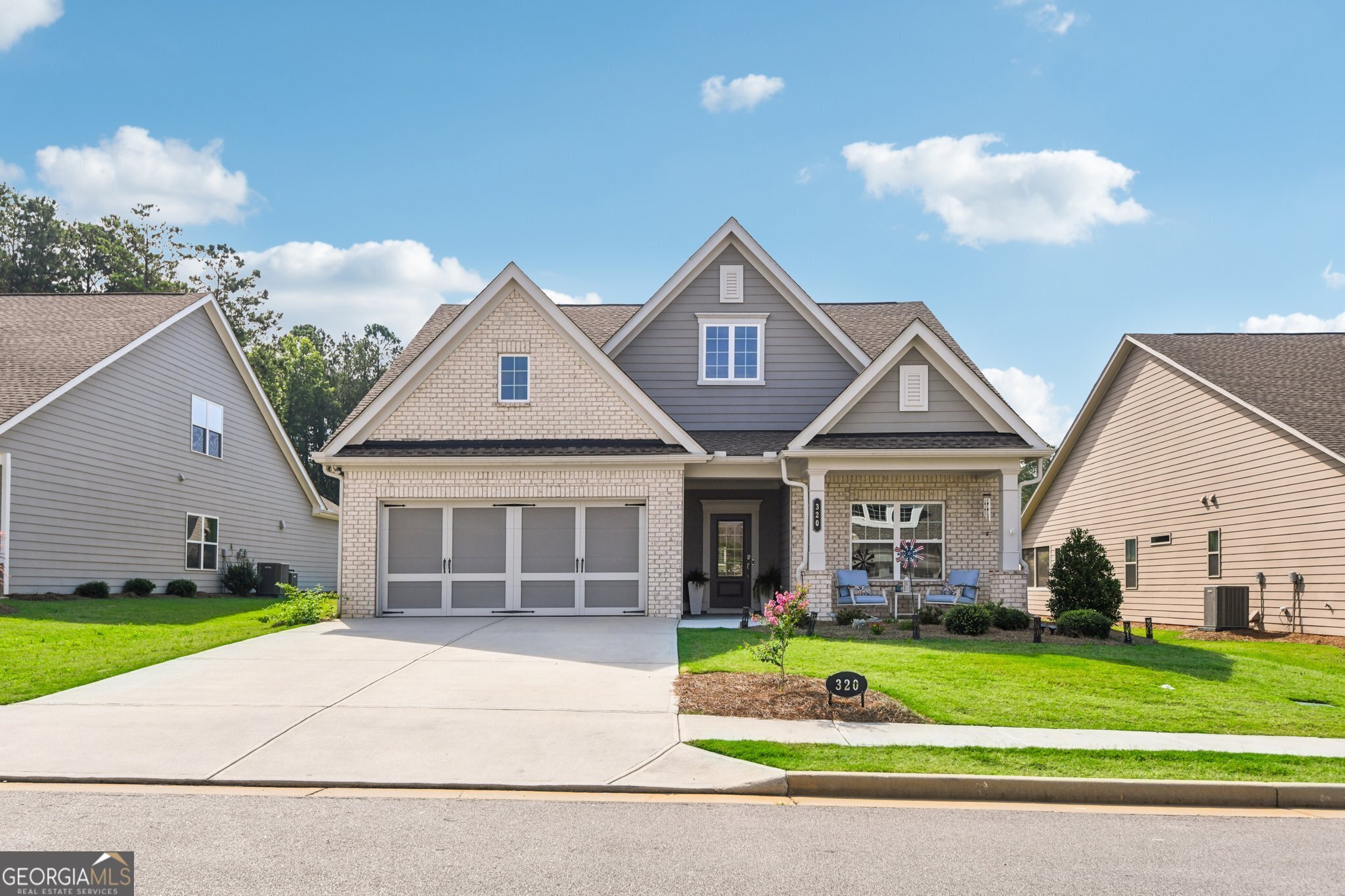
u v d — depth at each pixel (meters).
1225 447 22.08
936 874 6.16
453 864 6.15
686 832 6.95
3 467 19.67
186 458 26.53
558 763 8.59
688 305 22.52
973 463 19.45
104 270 54.84
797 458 19.75
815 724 10.12
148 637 15.59
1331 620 18.61
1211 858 6.59
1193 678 12.96
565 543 19.75
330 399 63.12
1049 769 8.53
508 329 20.23
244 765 8.41
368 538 19.53
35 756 8.57
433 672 12.63
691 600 22.23
